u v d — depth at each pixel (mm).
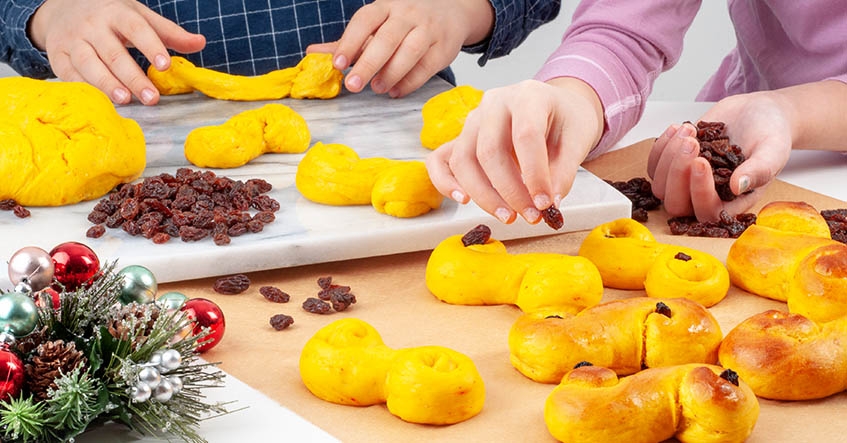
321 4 1766
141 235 1287
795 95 1442
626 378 1073
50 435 1033
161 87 1626
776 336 1109
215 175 1400
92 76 1561
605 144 1479
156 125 1534
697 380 1056
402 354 1096
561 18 2875
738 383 1060
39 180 1322
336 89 1625
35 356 1030
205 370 1115
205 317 1141
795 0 1556
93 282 1114
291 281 1268
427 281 1238
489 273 1213
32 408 1008
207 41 1757
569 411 1053
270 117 1455
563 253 1303
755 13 1627
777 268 1218
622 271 1243
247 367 1142
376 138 1503
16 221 1313
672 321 1126
